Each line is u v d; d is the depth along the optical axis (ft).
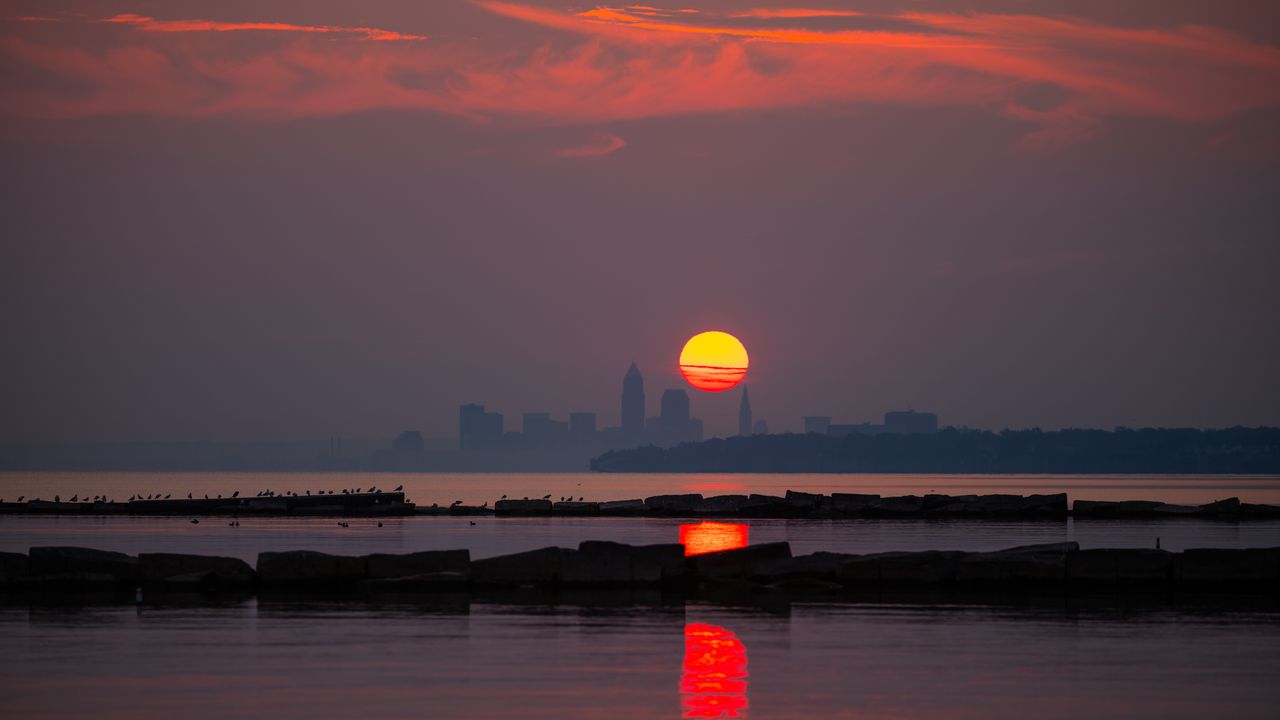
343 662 347.36
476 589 515.91
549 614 442.50
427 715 284.20
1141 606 468.75
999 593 508.53
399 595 496.64
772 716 284.41
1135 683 322.14
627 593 506.07
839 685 318.45
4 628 407.85
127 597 488.02
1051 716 286.46
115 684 316.81
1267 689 315.58
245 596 492.95
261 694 305.53
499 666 342.23
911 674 332.60
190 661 348.79
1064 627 415.85
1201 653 365.61
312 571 524.52
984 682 322.55
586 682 320.70
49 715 284.00
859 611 453.17
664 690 311.27
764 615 442.09
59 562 513.86
